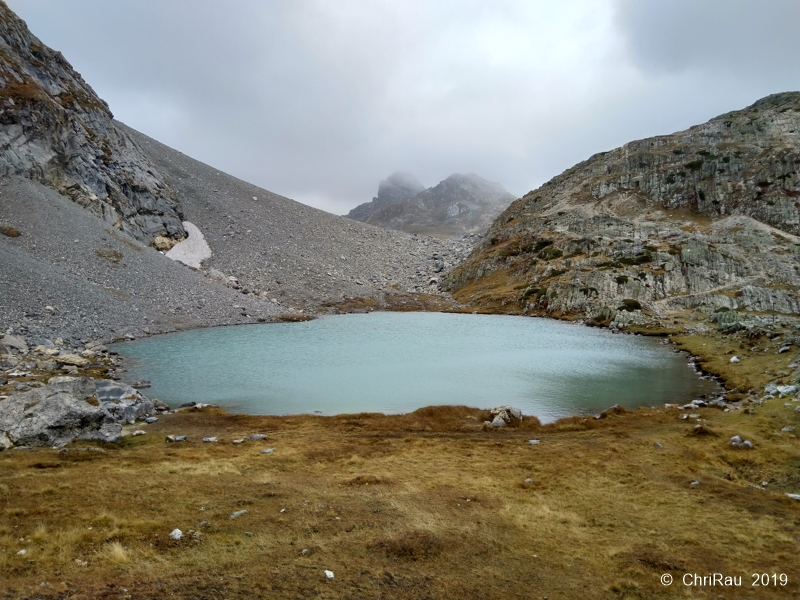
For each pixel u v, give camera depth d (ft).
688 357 223.92
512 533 64.39
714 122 639.35
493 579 51.78
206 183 602.85
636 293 369.50
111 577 44.80
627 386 172.86
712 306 332.60
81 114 437.17
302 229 599.16
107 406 125.39
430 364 210.18
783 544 61.82
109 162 430.61
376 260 598.75
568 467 93.97
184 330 284.00
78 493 67.87
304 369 198.39
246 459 96.12
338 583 47.52
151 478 78.23
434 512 69.21
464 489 81.51
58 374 164.55
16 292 236.63
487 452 105.91
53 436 99.19
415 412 140.97
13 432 96.43
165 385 170.71
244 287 409.28
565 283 403.13
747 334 231.71
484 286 492.54
